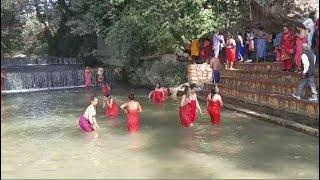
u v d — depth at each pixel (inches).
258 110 559.8
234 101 632.4
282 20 697.0
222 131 473.4
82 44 1422.2
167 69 885.2
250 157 370.0
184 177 322.7
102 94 874.8
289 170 332.5
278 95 524.1
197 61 854.5
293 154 373.4
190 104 506.6
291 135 438.0
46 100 800.3
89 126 497.7
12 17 1467.8
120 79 1085.1
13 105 738.8
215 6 848.3
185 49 888.9
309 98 474.0
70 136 478.0
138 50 987.9
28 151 414.0
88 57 1300.4
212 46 822.5
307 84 499.5
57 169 352.5
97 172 341.1
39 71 1064.8
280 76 587.2
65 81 1061.1
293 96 493.7
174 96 783.7
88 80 1051.3
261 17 769.6
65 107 701.9
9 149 423.5
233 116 558.9
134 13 879.7
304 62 467.8
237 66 745.0
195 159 370.3
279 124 485.4
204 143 424.5
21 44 1536.7
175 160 369.4
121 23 928.3
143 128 507.5
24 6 1483.8
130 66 1008.2
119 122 552.1
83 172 342.6
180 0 820.6
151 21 858.8
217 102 510.9
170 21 842.2
